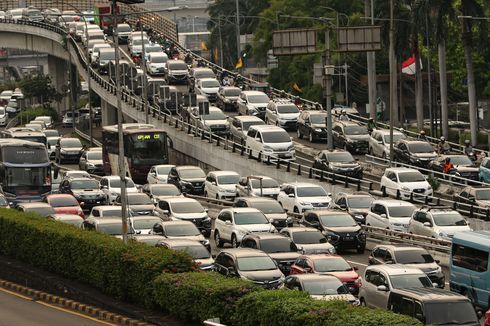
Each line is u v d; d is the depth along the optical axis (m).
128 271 68.12
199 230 94.19
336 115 175.00
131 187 124.38
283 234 87.62
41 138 147.25
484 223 103.81
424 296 56.09
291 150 139.38
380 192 120.19
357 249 94.62
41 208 103.62
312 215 97.31
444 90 173.25
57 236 77.00
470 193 112.56
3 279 82.94
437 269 75.88
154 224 91.44
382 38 175.62
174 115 176.88
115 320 66.00
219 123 157.25
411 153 135.62
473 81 164.12
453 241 72.50
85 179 124.88
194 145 155.38
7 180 124.75
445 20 165.62
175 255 66.56
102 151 152.62
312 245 85.00
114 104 189.38
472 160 142.12
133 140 144.12
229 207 108.06
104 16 90.69
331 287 65.06
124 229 73.06
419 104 180.50
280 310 53.47
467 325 54.91
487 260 69.00
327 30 135.25
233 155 144.62
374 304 65.31
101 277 71.06
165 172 135.75
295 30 135.75
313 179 129.25
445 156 133.50
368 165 139.88
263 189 117.56
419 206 105.94
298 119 161.62
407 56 190.75
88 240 73.38
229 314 58.31
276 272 71.44
